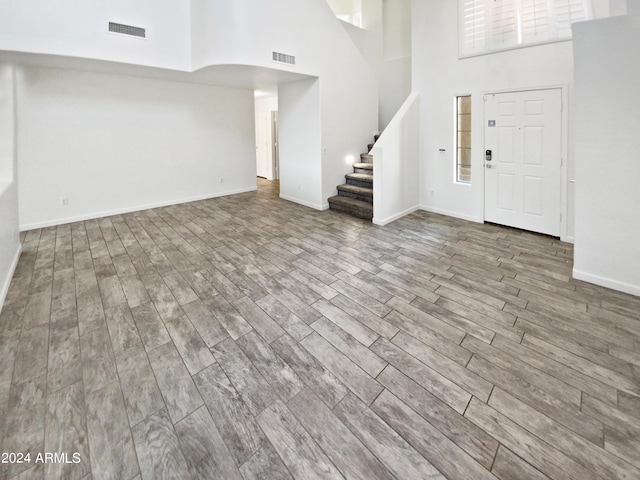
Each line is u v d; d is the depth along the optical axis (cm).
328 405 176
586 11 360
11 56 404
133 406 176
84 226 505
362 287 307
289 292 300
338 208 584
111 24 438
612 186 278
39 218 496
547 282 308
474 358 208
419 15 521
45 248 412
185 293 299
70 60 434
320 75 553
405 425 163
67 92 500
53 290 304
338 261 369
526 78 416
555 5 380
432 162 548
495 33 435
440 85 512
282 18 486
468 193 507
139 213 581
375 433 159
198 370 203
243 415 171
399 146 512
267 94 834
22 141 471
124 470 143
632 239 275
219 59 462
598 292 286
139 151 586
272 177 961
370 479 138
